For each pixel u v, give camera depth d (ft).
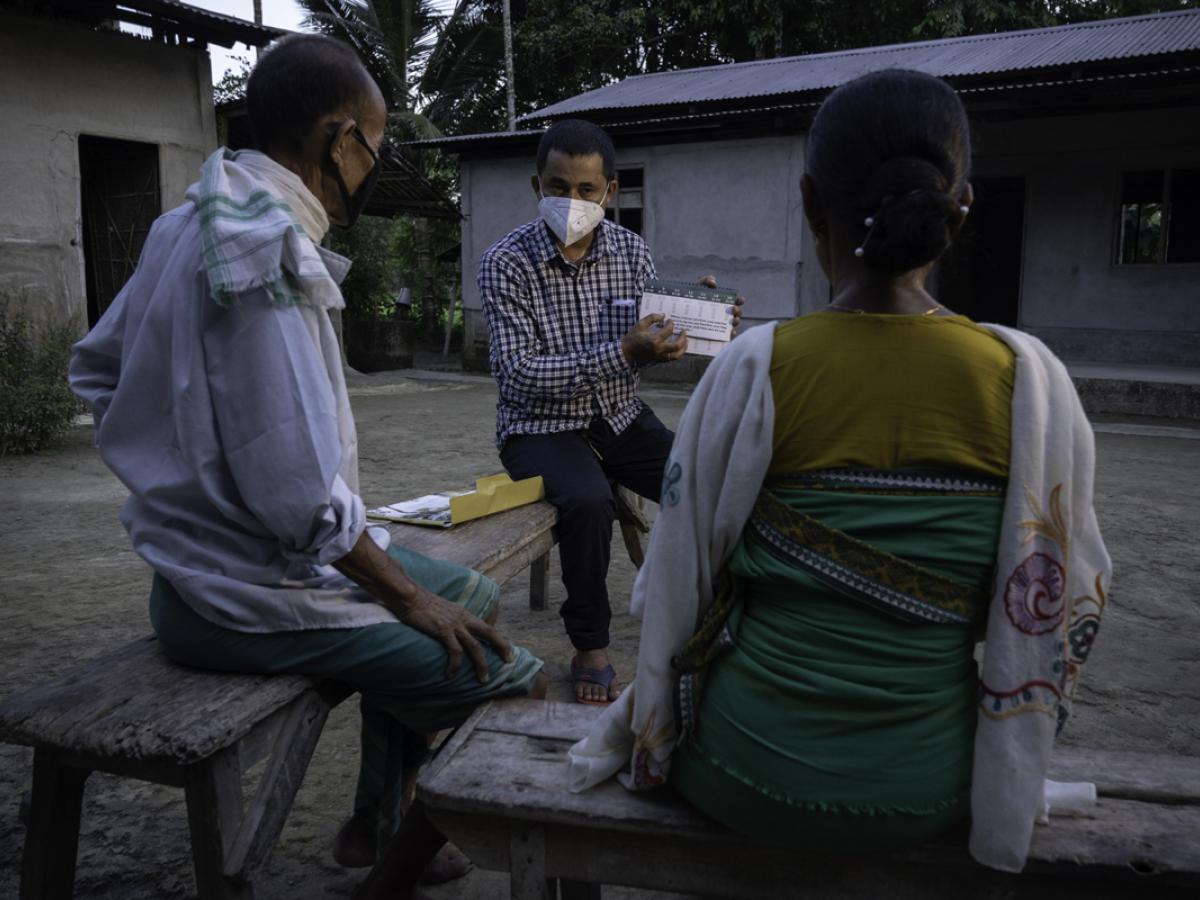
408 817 5.43
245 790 8.00
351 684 5.92
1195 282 37.78
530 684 6.11
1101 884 4.25
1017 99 34.53
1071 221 39.91
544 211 9.92
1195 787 4.75
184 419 5.09
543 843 4.72
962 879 4.35
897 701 3.83
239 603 5.36
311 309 5.25
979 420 3.71
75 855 5.55
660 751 4.38
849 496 3.80
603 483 9.67
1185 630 11.76
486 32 67.31
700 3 67.51
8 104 30.27
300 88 5.44
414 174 41.98
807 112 36.42
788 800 3.98
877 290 3.87
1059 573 3.75
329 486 5.01
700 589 4.18
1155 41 36.65
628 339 9.32
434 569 6.42
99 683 5.51
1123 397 32.24
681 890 4.64
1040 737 3.83
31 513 17.81
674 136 40.52
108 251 37.58
